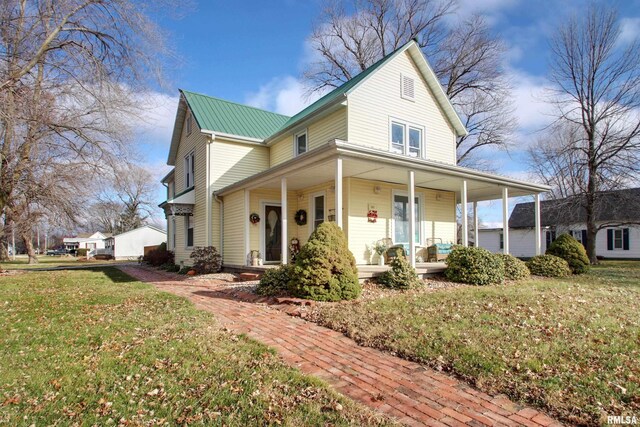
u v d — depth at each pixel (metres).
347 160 8.18
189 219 15.40
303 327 5.18
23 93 10.76
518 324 4.99
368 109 11.48
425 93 13.25
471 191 13.31
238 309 6.33
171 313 5.98
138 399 3.05
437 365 3.71
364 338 4.56
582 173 18.62
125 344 4.42
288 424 2.66
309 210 11.95
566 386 3.19
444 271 9.73
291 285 6.81
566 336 4.50
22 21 10.43
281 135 13.41
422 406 2.95
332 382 3.39
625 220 22.06
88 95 11.62
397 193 11.74
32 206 15.73
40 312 6.28
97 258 38.38
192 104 14.71
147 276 12.71
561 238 12.61
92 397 3.09
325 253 6.71
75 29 11.22
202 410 2.87
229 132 13.86
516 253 28.27
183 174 16.33
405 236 11.84
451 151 13.89
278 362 3.82
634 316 5.58
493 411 2.87
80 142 12.93
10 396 3.11
